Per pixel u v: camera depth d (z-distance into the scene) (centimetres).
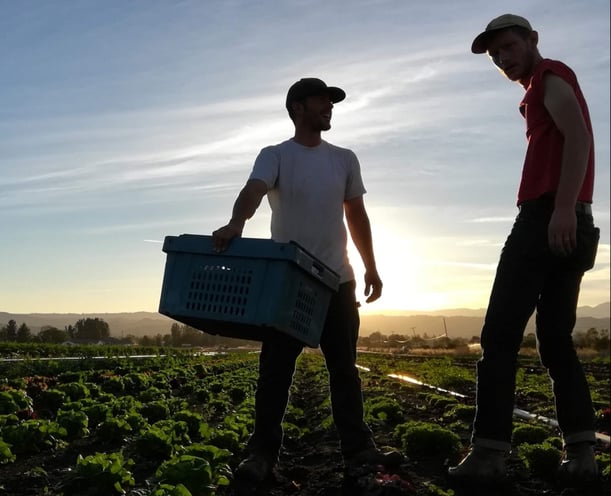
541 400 1339
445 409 1073
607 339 7212
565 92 464
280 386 521
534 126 486
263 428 524
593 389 1691
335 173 532
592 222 490
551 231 459
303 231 517
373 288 566
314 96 524
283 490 515
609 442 738
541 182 479
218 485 495
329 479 536
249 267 430
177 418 805
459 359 4200
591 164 490
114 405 980
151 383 1558
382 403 938
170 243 455
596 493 490
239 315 426
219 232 439
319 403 1206
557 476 518
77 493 497
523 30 502
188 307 441
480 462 486
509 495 485
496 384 482
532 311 488
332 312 522
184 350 4928
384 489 470
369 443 532
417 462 609
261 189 501
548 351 516
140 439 657
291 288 428
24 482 549
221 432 665
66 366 1955
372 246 562
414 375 2053
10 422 847
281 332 433
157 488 465
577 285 503
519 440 711
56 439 733
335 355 529
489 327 491
